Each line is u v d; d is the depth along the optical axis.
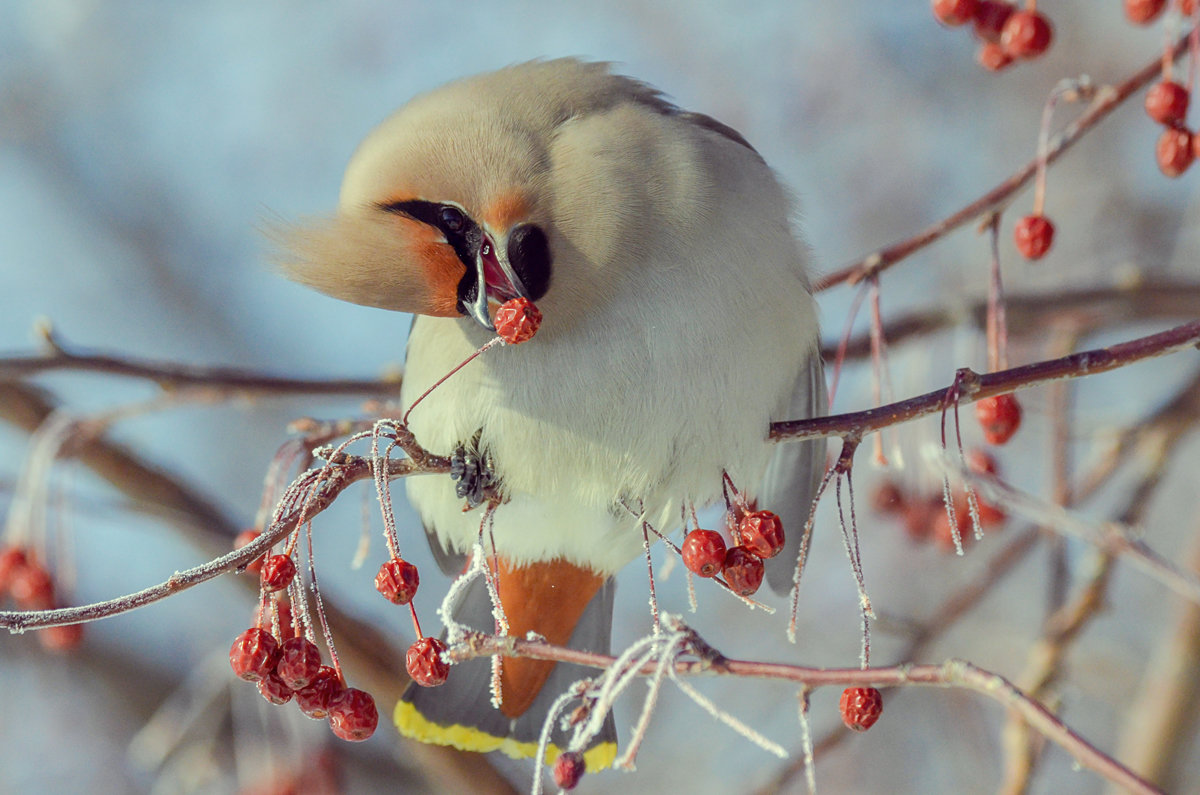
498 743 9.37
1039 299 11.02
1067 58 14.91
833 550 13.83
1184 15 8.24
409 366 8.84
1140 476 10.20
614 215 8.07
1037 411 10.39
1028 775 8.89
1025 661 12.56
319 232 8.07
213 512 11.09
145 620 15.41
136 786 14.70
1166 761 10.98
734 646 13.81
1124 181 14.32
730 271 8.20
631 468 8.29
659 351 8.14
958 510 10.16
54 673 14.84
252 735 11.73
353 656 10.57
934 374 11.04
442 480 8.88
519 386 8.24
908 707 13.11
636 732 5.67
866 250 14.88
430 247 7.99
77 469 11.23
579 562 8.92
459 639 6.36
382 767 13.47
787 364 8.45
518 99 8.34
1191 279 10.95
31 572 9.80
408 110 8.41
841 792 13.02
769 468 9.57
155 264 17.66
